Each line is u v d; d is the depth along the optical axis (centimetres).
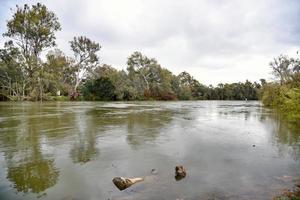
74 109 2923
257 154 854
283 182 590
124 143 1014
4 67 5891
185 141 1062
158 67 8238
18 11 4938
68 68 7131
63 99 6266
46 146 952
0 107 3181
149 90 7856
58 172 662
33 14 4959
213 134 1241
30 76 5284
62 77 7300
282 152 883
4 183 590
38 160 770
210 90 10531
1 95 5572
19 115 2119
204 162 756
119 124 1579
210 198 500
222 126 1539
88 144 991
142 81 8256
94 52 6931
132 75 8269
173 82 9119
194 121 1805
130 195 517
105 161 761
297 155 843
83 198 511
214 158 801
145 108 3316
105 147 941
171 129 1392
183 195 515
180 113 2536
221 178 618
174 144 1001
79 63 6825
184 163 745
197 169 689
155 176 631
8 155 824
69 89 7094
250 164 738
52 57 6362
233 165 728
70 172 662
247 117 2150
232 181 597
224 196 510
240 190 541
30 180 608
